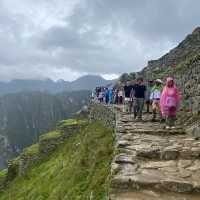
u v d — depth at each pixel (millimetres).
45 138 63125
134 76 66438
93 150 27922
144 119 27188
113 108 36844
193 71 22969
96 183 19781
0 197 61281
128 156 13961
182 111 24547
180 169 12492
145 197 10406
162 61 53312
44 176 44938
